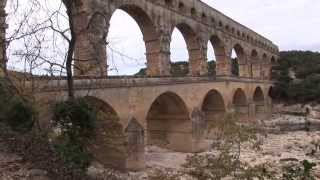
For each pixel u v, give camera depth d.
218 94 55.34
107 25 18.42
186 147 44.81
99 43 17.78
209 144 45.75
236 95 69.94
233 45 71.31
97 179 17.80
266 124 68.81
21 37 14.52
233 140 28.48
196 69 56.50
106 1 36.47
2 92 16.69
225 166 22.38
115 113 31.47
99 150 26.25
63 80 23.42
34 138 16.62
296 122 70.94
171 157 41.72
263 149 44.69
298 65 112.38
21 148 15.62
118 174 27.80
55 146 16.17
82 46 26.66
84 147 17.39
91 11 34.12
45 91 21.52
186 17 52.72
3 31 15.20
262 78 89.19
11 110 16.53
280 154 43.44
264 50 95.88
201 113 46.56
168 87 40.09
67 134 16.88
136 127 33.53
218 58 67.00
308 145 50.97
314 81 97.44
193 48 56.47
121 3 38.94
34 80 19.34
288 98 96.38
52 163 15.12
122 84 32.31
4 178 12.59
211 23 61.09
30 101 17.42
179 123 45.41
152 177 29.23
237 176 21.91
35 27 14.62
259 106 85.25
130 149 32.59
